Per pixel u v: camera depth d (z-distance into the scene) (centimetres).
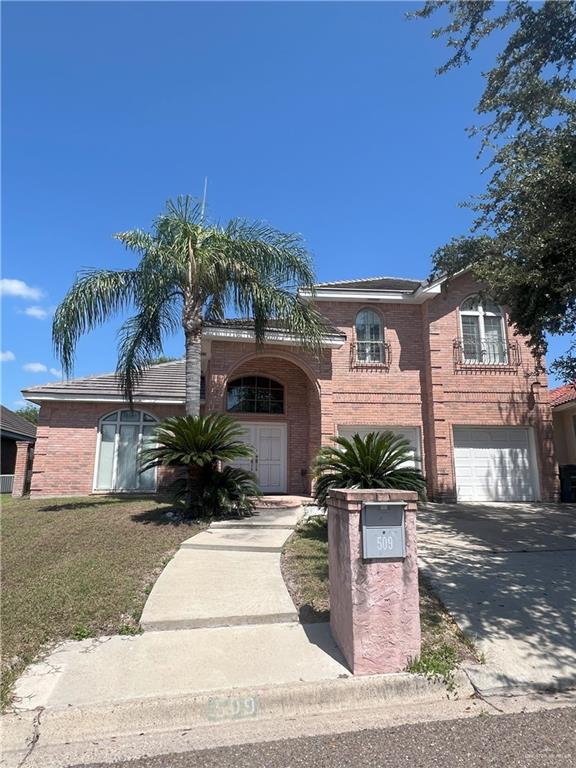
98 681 374
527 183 796
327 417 1400
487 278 922
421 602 541
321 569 643
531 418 1497
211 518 973
